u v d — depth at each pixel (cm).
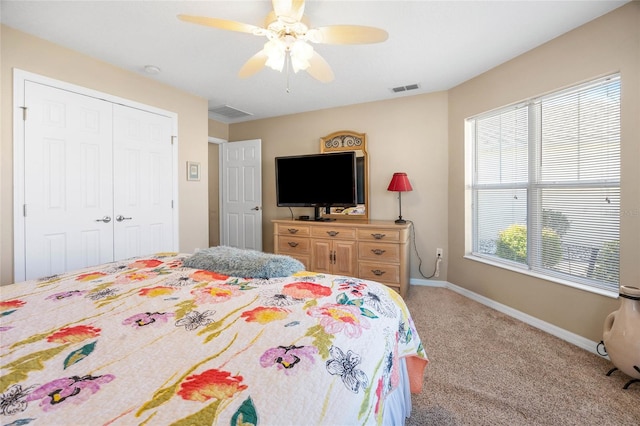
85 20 205
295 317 98
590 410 147
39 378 66
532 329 238
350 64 271
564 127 228
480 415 143
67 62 242
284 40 171
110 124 272
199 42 234
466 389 162
